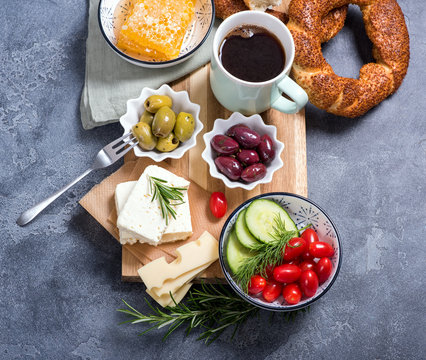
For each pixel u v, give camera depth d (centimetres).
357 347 65
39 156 66
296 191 61
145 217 57
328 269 55
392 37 63
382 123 68
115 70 62
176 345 63
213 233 60
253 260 54
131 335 64
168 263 59
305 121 67
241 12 55
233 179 57
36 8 68
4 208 65
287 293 55
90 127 65
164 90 59
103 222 60
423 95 68
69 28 68
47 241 65
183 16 60
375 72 63
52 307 64
